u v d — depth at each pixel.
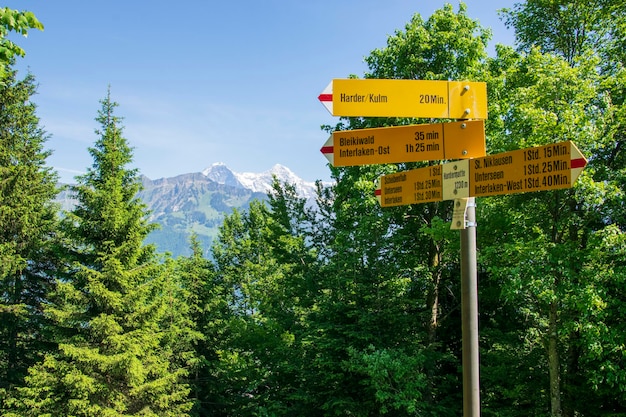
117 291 18.67
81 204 19.67
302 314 21.98
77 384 16.62
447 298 20.66
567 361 13.52
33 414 16.97
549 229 12.20
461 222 3.55
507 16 16.70
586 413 12.77
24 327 23.25
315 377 17.17
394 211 18.77
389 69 19.53
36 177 23.28
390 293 16.09
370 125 18.31
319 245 22.02
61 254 19.27
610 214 11.54
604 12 13.93
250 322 23.61
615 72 12.96
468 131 3.67
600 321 10.35
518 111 11.84
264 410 17.42
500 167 3.44
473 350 3.34
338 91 3.71
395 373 13.41
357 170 18.22
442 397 17.27
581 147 10.62
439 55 18.20
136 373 17.56
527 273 10.70
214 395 29.30
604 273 10.37
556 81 11.17
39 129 24.64
